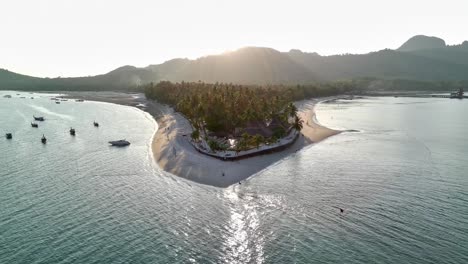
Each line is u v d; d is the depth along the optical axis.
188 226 51.97
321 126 142.38
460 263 42.09
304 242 47.03
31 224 52.75
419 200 60.50
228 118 118.69
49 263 42.78
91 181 72.62
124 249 45.75
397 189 65.81
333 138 117.25
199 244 46.94
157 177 75.25
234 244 46.84
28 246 46.53
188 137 116.25
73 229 51.16
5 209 58.16
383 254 44.00
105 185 70.06
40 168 82.56
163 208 58.44
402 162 84.31
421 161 85.12
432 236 48.22
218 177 73.81
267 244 46.78
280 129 112.25
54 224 52.81
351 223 52.09
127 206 59.44
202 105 122.62
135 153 98.69
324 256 43.75
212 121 119.75
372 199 61.00
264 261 42.94
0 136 125.69
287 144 102.94
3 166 84.19
